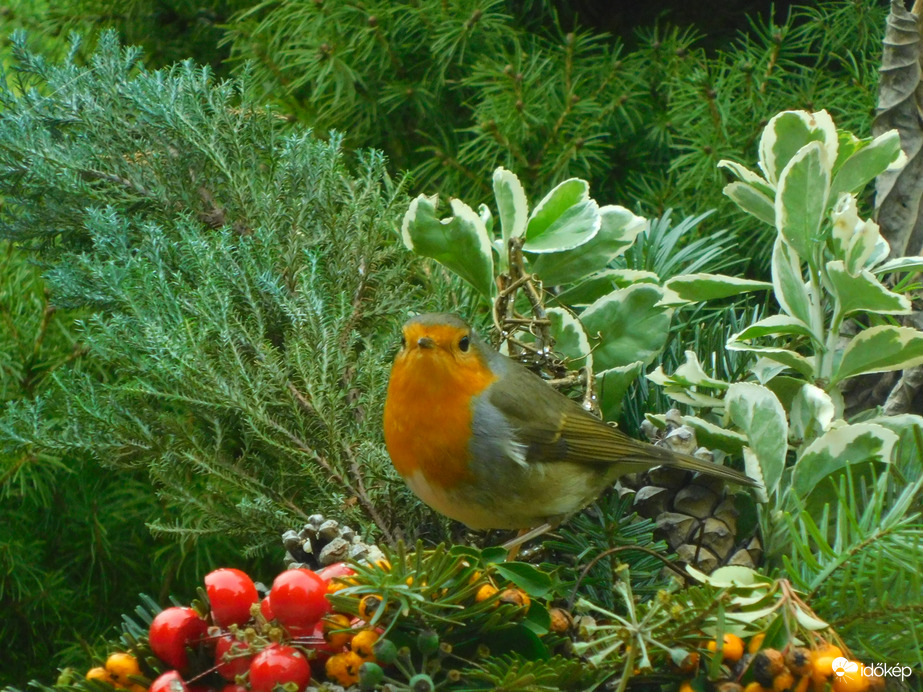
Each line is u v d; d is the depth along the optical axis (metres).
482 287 0.80
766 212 0.79
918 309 0.81
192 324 0.78
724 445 0.75
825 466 0.72
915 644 0.65
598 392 0.78
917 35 0.81
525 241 0.80
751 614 0.65
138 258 0.80
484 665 0.66
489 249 0.79
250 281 0.79
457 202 0.79
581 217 0.80
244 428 0.78
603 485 0.76
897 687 0.68
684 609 0.65
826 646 0.65
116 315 0.79
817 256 0.75
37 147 0.85
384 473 0.76
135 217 0.85
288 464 0.77
